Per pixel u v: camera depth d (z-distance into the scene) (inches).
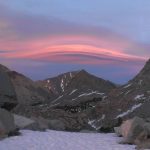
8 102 979.9
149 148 722.2
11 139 813.2
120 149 727.1
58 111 1466.5
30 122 1003.9
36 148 726.5
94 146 768.9
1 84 982.4
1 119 871.1
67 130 1207.6
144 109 1825.8
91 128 1346.0
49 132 970.7
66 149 728.3
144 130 815.7
